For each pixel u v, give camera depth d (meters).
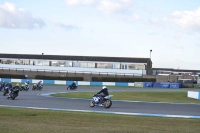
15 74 117.50
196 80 116.31
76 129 18.42
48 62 128.38
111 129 18.94
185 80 113.88
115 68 124.31
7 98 44.66
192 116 29.61
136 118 26.34
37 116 25.31
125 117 26.78
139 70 120.38
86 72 123.75
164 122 24.22
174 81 114.38
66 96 51.84
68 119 23.92
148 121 24.53
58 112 28.78
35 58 130.38
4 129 17.73
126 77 114.44
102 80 112.50
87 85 100.75
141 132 18.17
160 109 35.47
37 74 123.75
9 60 131.25
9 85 51.69
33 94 56.19
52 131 17.52
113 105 39.16
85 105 37.81
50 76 114.94
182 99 53.69
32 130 17.69
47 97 49.31
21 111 28.44
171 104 42.88
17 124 19.83
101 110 32.88
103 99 35.66
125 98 51.25
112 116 27.11
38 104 37.28
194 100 52.03
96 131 17.92
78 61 126.88
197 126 22.44
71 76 119.19
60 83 101.25
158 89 85.44
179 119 26.73
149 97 55.69
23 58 130.50
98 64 126.19
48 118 24.17
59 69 125.00
